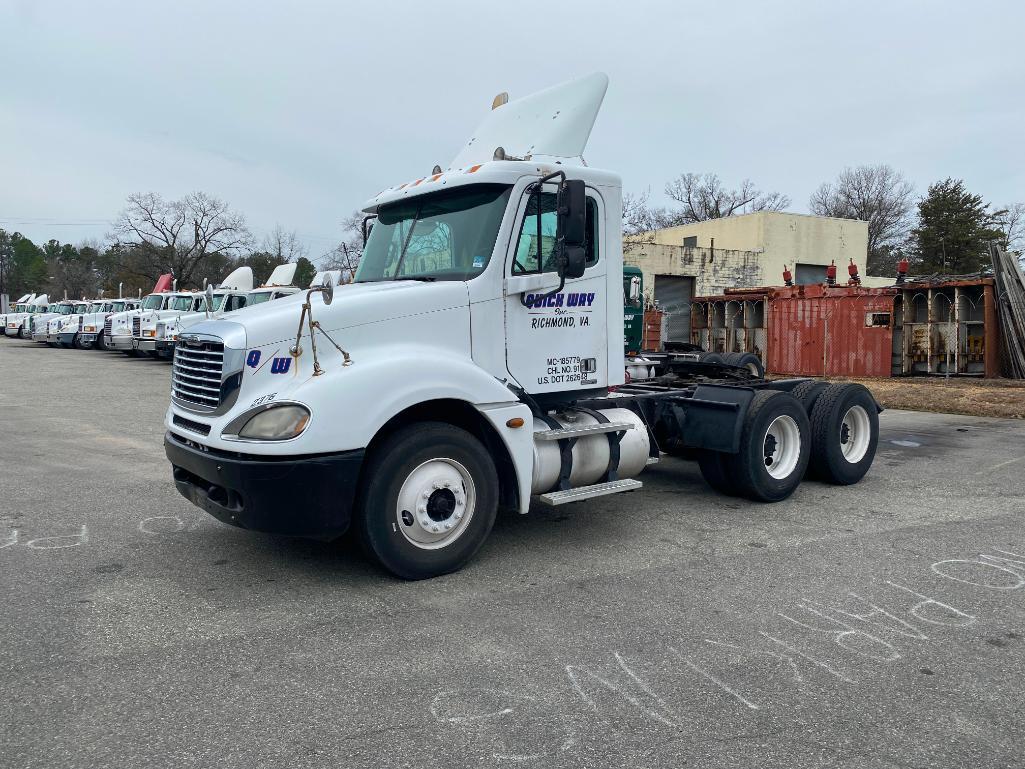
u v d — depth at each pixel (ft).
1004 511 21.04
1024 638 12.53
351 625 12.98
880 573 15.78
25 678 10.95
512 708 10.18
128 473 25.81
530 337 17.38
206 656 11.73
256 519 13.79
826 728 9.71
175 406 16.44
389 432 15.11
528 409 16.30
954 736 9.54
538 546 17.70
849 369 61.21
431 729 9.64
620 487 17.85
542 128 19.85
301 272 115.34
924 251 176.86
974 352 56.95
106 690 10.61
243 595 14.39
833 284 64.49
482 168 16.89
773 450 22.21
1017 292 55.57
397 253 18.40
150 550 17.17
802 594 14.55
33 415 40.70
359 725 9.73
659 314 53.42
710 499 22.66
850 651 12.01
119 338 84.38
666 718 9.94
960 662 11.64
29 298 167.84
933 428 37.27
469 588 14.85
